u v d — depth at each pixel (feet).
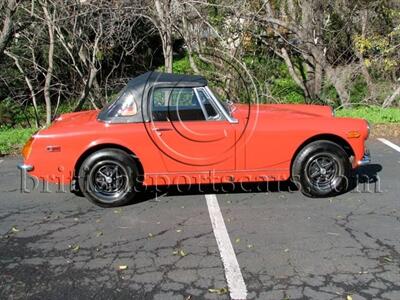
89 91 45.37
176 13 41.29
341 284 12.32
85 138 18.17
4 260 14.19
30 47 47.06
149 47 56.75
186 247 14.79
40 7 44.24
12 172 24.31
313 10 49.11
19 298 12.03
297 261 13.65
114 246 15.03
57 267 13.66
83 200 19.71
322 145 18.75
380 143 29.04
